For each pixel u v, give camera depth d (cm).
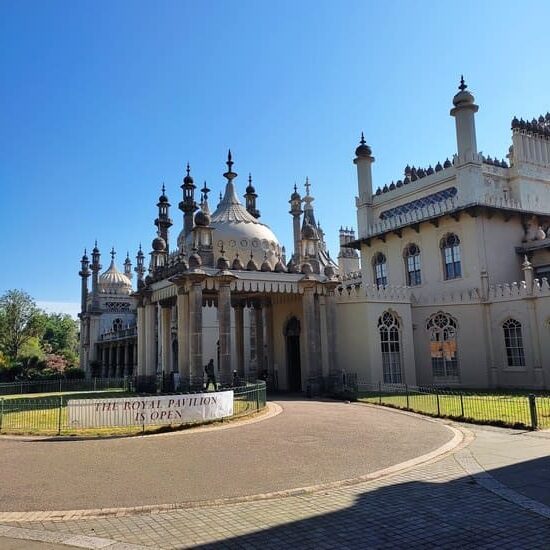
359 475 1016
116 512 821
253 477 1018
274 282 2706
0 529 753
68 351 8881
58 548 672
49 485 993
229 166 3197
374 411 1975
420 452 1215
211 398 1708
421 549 638
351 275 4888
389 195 4038
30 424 1783
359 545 655
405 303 3183
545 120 3753
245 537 695
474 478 968
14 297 6406
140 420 1616
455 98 3425
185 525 752
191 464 1140
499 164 3556
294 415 1864
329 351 2778
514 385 2981
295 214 3678
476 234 3278
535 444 1265
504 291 3069
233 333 4575
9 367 5275
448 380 3216
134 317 7594
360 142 4278
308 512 794
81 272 7506
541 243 3338
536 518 741
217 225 2912
